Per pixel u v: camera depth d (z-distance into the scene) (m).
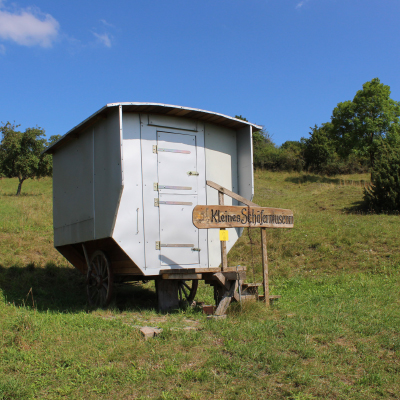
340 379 4.13
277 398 3.77
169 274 7.14
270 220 7.44
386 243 12.36
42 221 15.15
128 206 7.15
